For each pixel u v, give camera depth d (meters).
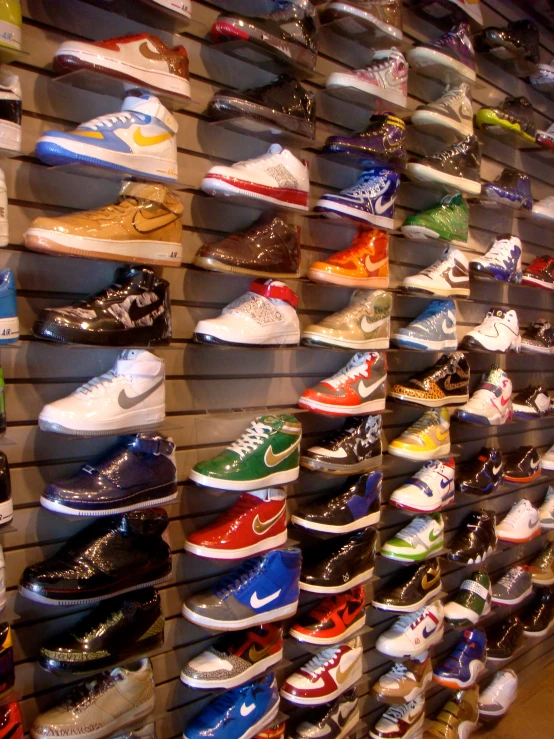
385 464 2.15
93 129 1.26
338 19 1.77
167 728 1.69
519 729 2.45
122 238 1.30
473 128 2.34
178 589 1.67
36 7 1.30
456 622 2.38
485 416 2.29
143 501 1.39
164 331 1.42
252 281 1.71
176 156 1.44
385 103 1.90
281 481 1.67
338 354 2.01
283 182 1.59
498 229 2.56
